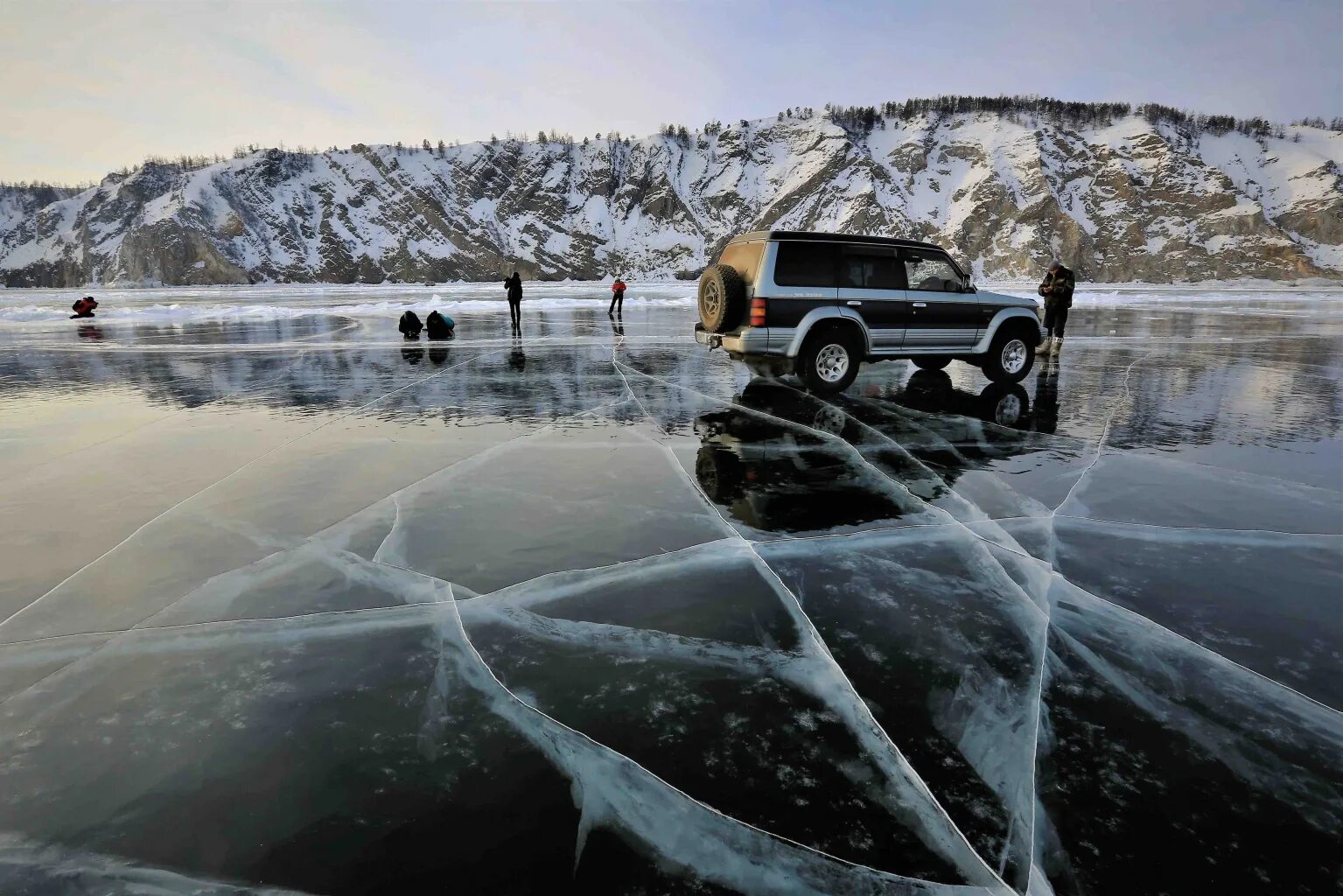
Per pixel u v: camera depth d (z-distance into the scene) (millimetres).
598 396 7508
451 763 1847
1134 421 6336
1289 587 2938
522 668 2307
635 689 2191
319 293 52281
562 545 3361
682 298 33438
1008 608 2736
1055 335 11492
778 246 7168
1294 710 2098
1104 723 2033
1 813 1678
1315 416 6570
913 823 1651
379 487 4266
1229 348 12258
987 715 2062
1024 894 1456
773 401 7254
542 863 1524
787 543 3400
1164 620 2650
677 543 3391
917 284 7762
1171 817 1674
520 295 15398
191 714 2064
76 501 3973
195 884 1477
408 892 1455
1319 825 1646
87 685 2211
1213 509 3936
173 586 2912
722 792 1744
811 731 1986
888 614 2684
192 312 22859
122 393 7637
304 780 1786
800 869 1520
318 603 2770
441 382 8398
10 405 6887
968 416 6551
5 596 2826
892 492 4227
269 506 3916
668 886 1470
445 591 2871
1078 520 3752
